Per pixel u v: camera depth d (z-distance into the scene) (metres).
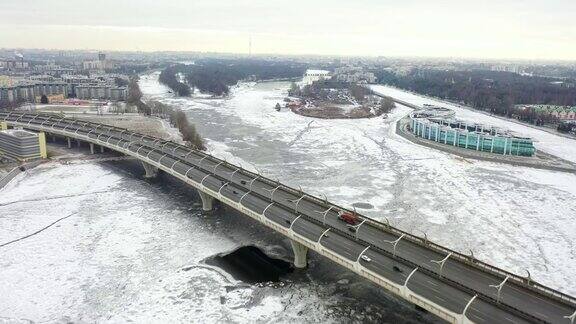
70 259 99.69
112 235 112.31
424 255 82.69
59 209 129.25
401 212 132.00
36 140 178.75
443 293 69.38
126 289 88.12
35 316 79.00
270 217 99.50
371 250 83.69
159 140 178.50
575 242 114.25
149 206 133.38
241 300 85.25
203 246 107.31
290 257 103.25
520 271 98.50
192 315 80.19
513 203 142.12
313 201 111.25
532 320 62.00
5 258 99.69
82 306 82.31
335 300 85.69
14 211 127.19
